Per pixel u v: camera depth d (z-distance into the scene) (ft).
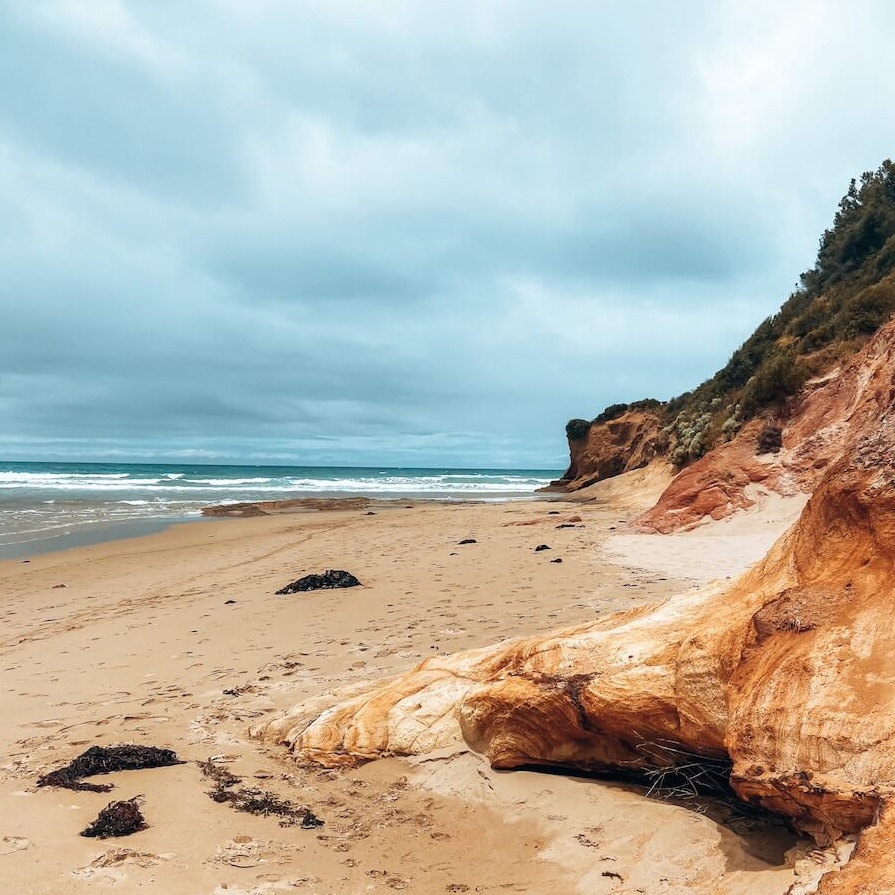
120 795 14.62
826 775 9.35
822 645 10.67
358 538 69.87
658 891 10.16
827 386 55.36
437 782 15.24
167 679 23.84
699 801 12.69
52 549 68.69
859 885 7.55
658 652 13.65
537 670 15.16
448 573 42.11
